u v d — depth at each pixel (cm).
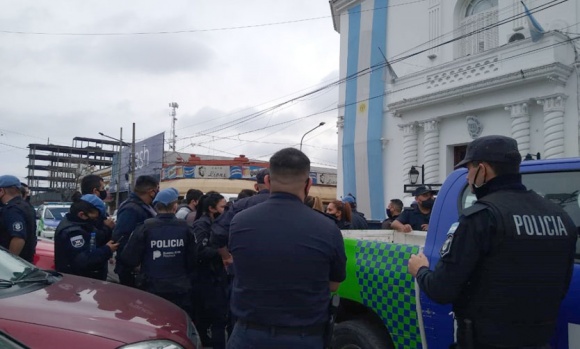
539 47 1301
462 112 1509
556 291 212
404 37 1802
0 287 308
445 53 1664
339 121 2025
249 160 3525
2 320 259
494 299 207
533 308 207
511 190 219
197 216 547
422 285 230
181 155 4300
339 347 355
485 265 209
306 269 234
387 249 336
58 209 1628
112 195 4503
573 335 241
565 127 1296
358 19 1969
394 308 318
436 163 1591
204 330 535
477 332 212
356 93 1936
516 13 1458
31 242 510
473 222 210
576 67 1289
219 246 453
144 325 294
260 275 236
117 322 286
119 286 386
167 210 451
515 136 1369
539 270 207
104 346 260
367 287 338
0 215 491
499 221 205
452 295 213
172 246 441
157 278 434
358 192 1895
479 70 1441
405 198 1356
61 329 262
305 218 243
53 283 349
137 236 439
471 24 1605
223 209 530
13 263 362
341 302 363
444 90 1515
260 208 249
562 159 285
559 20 1351
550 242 209
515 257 204
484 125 1469
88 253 460
